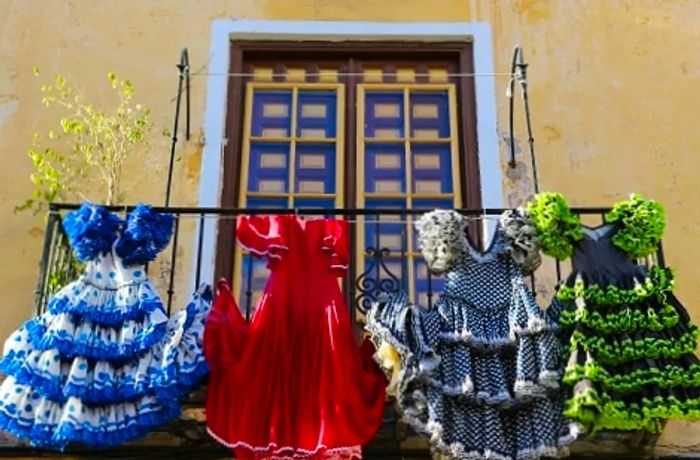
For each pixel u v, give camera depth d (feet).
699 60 26.81
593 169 25.31
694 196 25.05
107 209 21.04
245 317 23.03
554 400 18.69
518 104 26.03
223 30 26.84
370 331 19.08
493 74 26.43
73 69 26.27
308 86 26.43
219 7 27.14
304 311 19.98
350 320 21.21
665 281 19.15
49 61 26.35
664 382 18.33
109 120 25.22
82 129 24.80
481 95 26.12
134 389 18.83
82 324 19.33
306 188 25.34
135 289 19.72
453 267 19.81
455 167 25.59
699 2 27.53
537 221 19.86
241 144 25.71
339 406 18.85
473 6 27.22
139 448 21.04
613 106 26.12
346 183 25.38
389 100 26.37
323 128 26.04
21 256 24.09
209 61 26.48
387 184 25.43
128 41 26.71
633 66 26.68
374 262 22.48
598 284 19.26
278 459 18.95
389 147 25.84
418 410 18.37
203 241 24.18
